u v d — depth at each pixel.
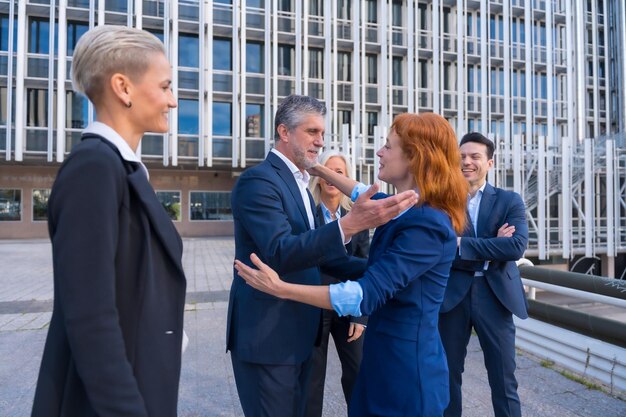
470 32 23.86
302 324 1.82
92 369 0.94
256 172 1.75
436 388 1.54
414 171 1.64
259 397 1.79
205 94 20.69
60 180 1.00
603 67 26.91
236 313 1.88
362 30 22.28
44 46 19.23
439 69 23.22
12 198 20.28
